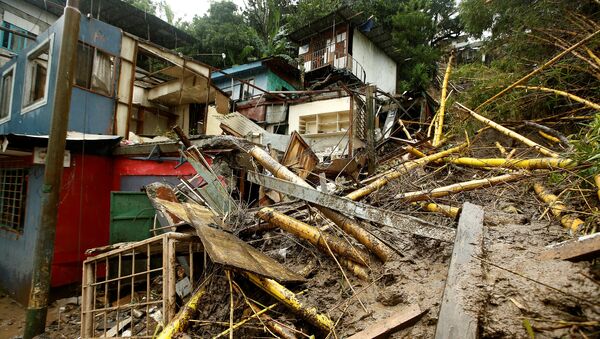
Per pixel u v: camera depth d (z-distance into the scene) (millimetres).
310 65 16234
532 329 1350
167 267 2600
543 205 2793
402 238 2623
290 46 19812
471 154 5023
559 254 1679
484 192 3594
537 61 5555
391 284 2160
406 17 17609
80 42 7328
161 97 11914
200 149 3930
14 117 8258
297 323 2217
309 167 5543
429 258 2254
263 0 21406
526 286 1531
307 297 2307
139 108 11398
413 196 3373
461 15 7418
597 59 4246
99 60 7742
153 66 15961
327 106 11852
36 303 3422
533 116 5445
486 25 6891
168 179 6449
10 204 6613
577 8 5059
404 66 18984
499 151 5137
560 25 5289
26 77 7887
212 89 10977
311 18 17188
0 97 9148
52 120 3604
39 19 12508
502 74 5996
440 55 17984
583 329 1299
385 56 17891
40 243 3492
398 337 1651
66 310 5148
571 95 4379
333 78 14844
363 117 11359
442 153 4648
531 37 5645
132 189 6594
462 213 2197
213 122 12344
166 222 3781
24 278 5762
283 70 16234
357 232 2516
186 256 3246
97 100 7660
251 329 2291
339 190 4273
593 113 4355
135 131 11266
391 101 11898
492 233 2154
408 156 5707
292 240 3084
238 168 3820
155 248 3104
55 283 5680
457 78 7863
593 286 1418
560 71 4691
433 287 1877
